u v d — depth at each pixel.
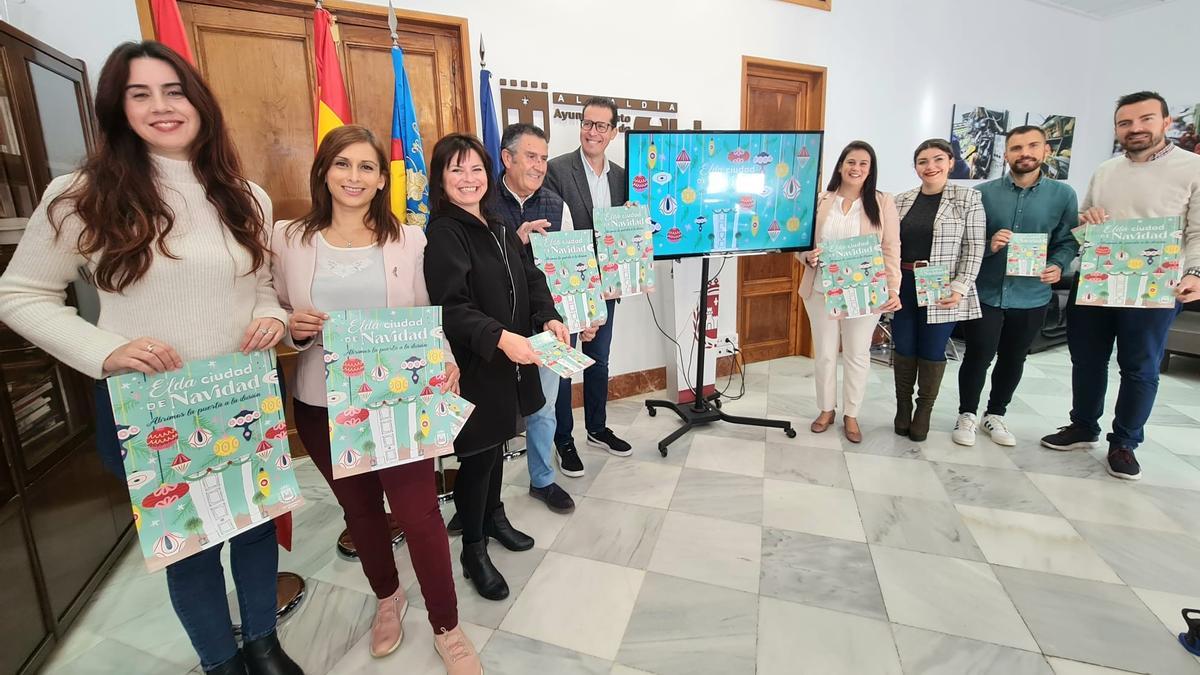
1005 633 1.45
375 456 1.17
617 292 2.25
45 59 1.73
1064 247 2.40
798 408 3.16
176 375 0.97
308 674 1.38
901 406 2.72
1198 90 4.64
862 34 3.78
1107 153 5.28
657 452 2.60
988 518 1.99
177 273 1.00
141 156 0.98
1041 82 4.82
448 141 1.36
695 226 2.51
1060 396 3.27
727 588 1.65
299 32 2.40
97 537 1.72
